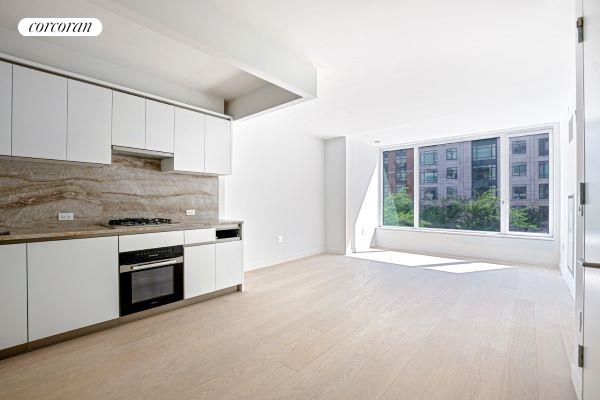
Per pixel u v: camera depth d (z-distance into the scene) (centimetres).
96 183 295
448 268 471
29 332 212
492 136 552
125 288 262
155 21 181
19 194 251
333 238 616
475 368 193
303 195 577
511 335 240
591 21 136
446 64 282
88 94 260
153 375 185
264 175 500
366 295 341
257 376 184
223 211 419
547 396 165
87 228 258
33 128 230
